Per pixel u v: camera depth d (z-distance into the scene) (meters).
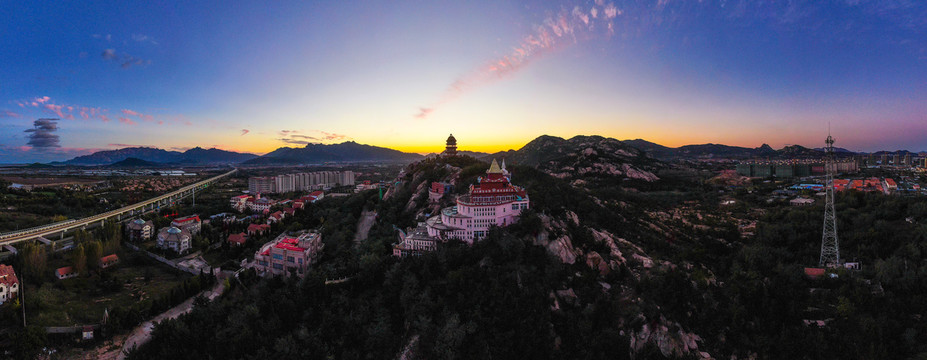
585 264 177.00
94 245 182.50
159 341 131.62
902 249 181.38
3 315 135.25
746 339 147.25
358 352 136.00
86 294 159.62
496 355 134.12
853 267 179.62
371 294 162.12
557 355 139.12
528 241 177.50
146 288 168.38
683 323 154.38
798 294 161.00
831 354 137.50
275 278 168.75
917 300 146.75
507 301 146.00
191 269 190.88
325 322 141.50
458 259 167.75
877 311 148.00
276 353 130.12
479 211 188.50
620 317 152.62
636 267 184.12
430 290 152.25
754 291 162.62
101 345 131.12
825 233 186.88
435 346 134.50
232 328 136.88
